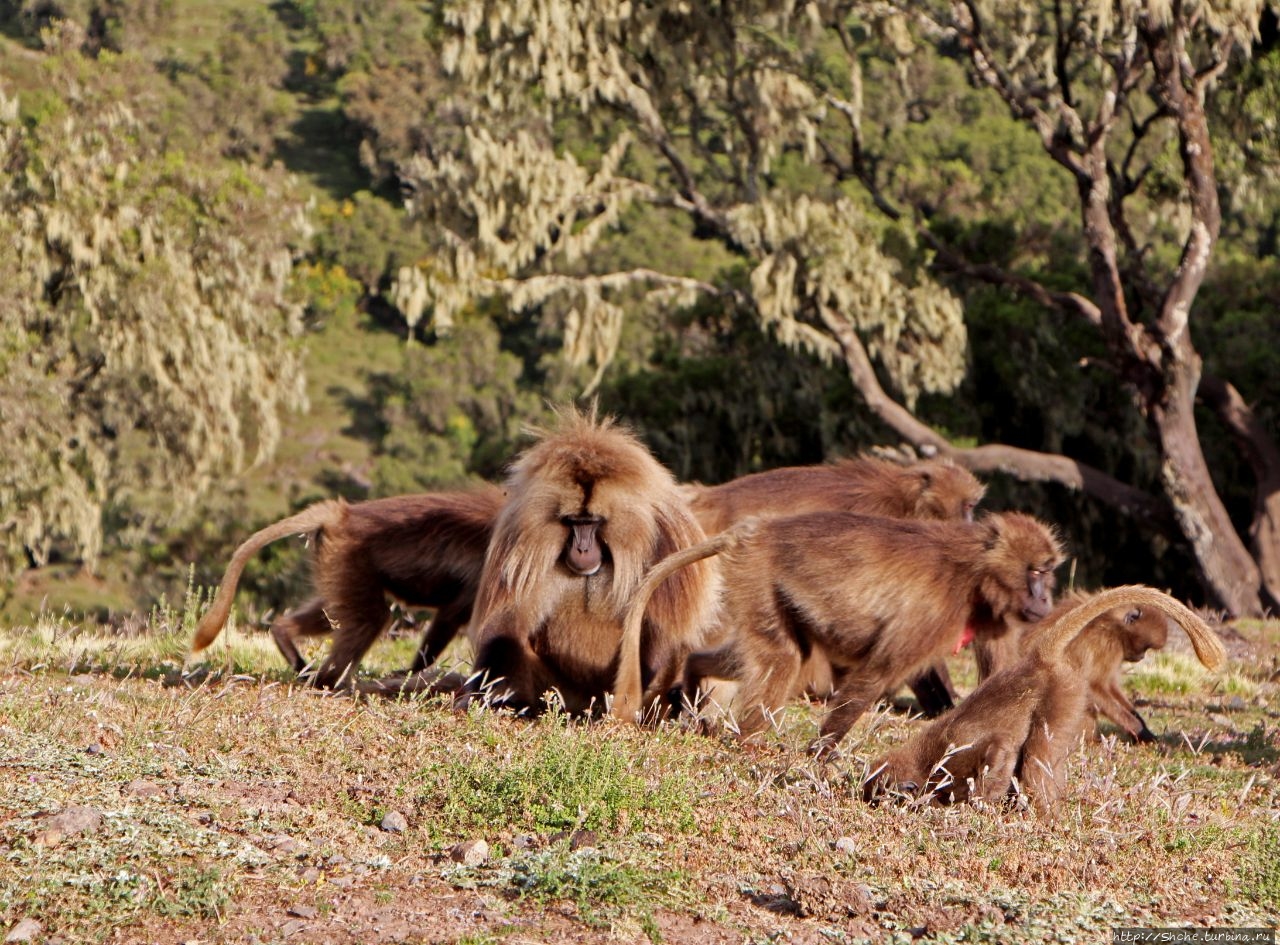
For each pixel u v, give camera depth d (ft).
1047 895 31.09
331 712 43.78
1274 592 144.97
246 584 160.76
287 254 163.43
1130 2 128.26
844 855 32.73
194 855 30.94
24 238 145.69
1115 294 142.00
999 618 46.91
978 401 169.07
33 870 29.35
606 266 270.05
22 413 142.82
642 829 34.19
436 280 148.36
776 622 47.88
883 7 153.07
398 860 31.73
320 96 483.10
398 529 53.47
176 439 152.87
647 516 46.62
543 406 269.85
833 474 66.59
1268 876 33.65
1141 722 54.34
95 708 41.83
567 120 163.63
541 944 27.53
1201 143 136.77
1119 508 148.36
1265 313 165.89
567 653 48.16
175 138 169.37
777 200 151.43
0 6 437.17
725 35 149.28
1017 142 231.50
